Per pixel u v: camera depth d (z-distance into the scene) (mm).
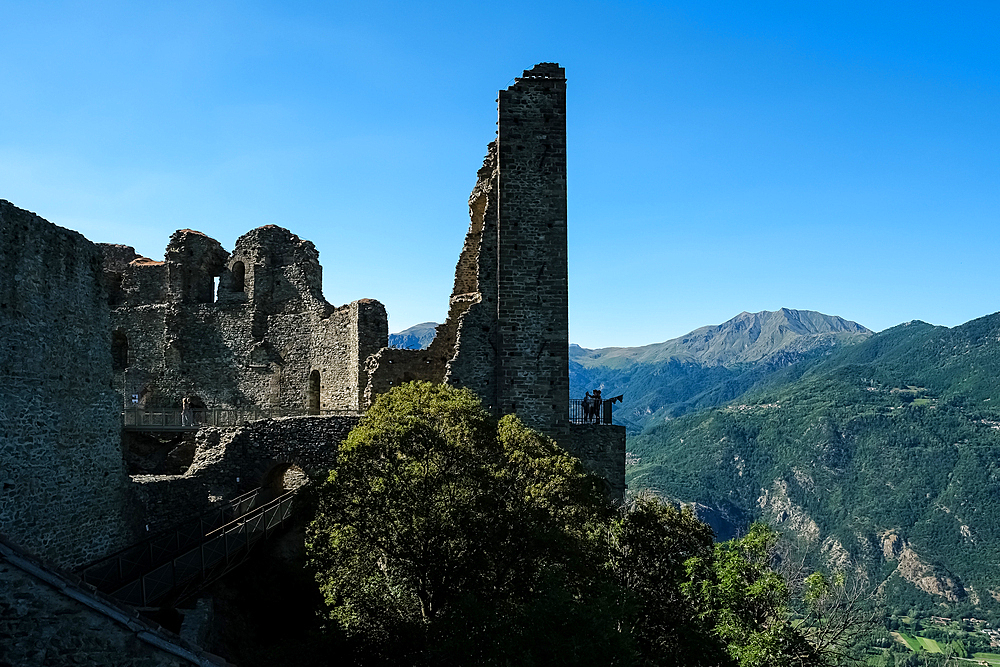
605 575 23750
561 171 37500
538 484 24234
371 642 22766
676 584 26000
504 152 37188
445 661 20266
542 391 36906
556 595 18766
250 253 48781
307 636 24172
